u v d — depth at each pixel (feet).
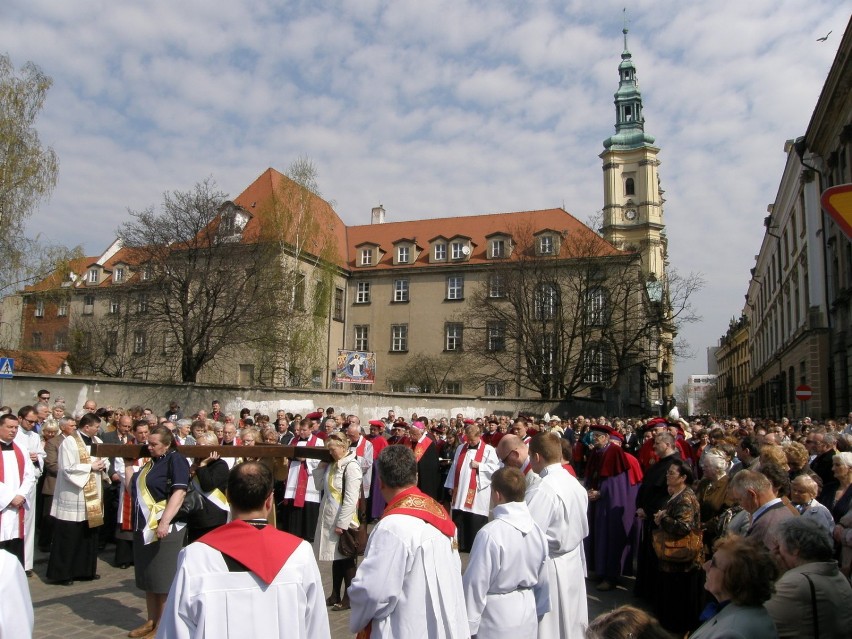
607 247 144.77
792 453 25.22
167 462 22.00
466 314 151.74
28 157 84.12
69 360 139.23
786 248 154.61
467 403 108.68
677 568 22.58
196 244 104.12
